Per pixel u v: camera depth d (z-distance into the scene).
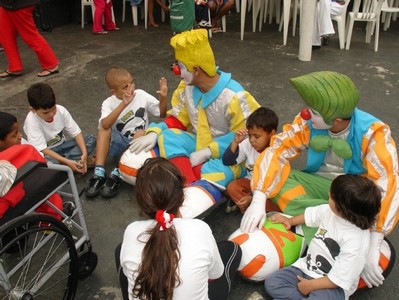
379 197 1.68
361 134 2.01
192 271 1.38
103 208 2.67
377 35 5.33
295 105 3.95
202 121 2.60
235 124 2.54
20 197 1.75
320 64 4.98
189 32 2.35
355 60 5.09
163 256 1.31
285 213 2.24
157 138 2.69
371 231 1.85
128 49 5.59
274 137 2.31
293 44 5.73
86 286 2.11
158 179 1.39
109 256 2.29
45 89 2.60
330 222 1.84
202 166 2.57
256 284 2.09
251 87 4.35
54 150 2.89
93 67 4.96
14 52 4.63
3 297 1.93
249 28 6.57
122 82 2.69
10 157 1.73
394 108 3.87
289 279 1.89
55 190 1.91
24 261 1.76
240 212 2.60
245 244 2.02
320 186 2.28
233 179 2.54
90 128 3.61
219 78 2.50
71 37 6.14
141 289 1.34
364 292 2.04
